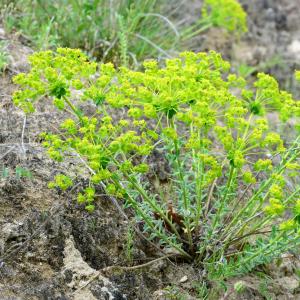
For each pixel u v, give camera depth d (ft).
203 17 21.53
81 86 10.21
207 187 13.52
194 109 10.39
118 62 17.34
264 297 11.90
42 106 14.08
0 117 13.32
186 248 12.28
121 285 11.15
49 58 10.38
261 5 24.48
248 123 10.65
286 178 14.64
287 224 10.16
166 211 12.35
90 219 11.82
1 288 10.12
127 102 10.33
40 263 10.83
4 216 11.21
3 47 15.33
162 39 18.99
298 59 21.65
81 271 10.86
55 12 17.66
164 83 10.14
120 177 11.40
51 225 11.31
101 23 17.76
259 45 22.17
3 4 17.49
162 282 11.69
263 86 11.35
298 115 11.21
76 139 10.33
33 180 12.00
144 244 12.16
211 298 11.53
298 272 12.64
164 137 11.33
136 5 18.51
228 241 11.87
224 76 19.86
